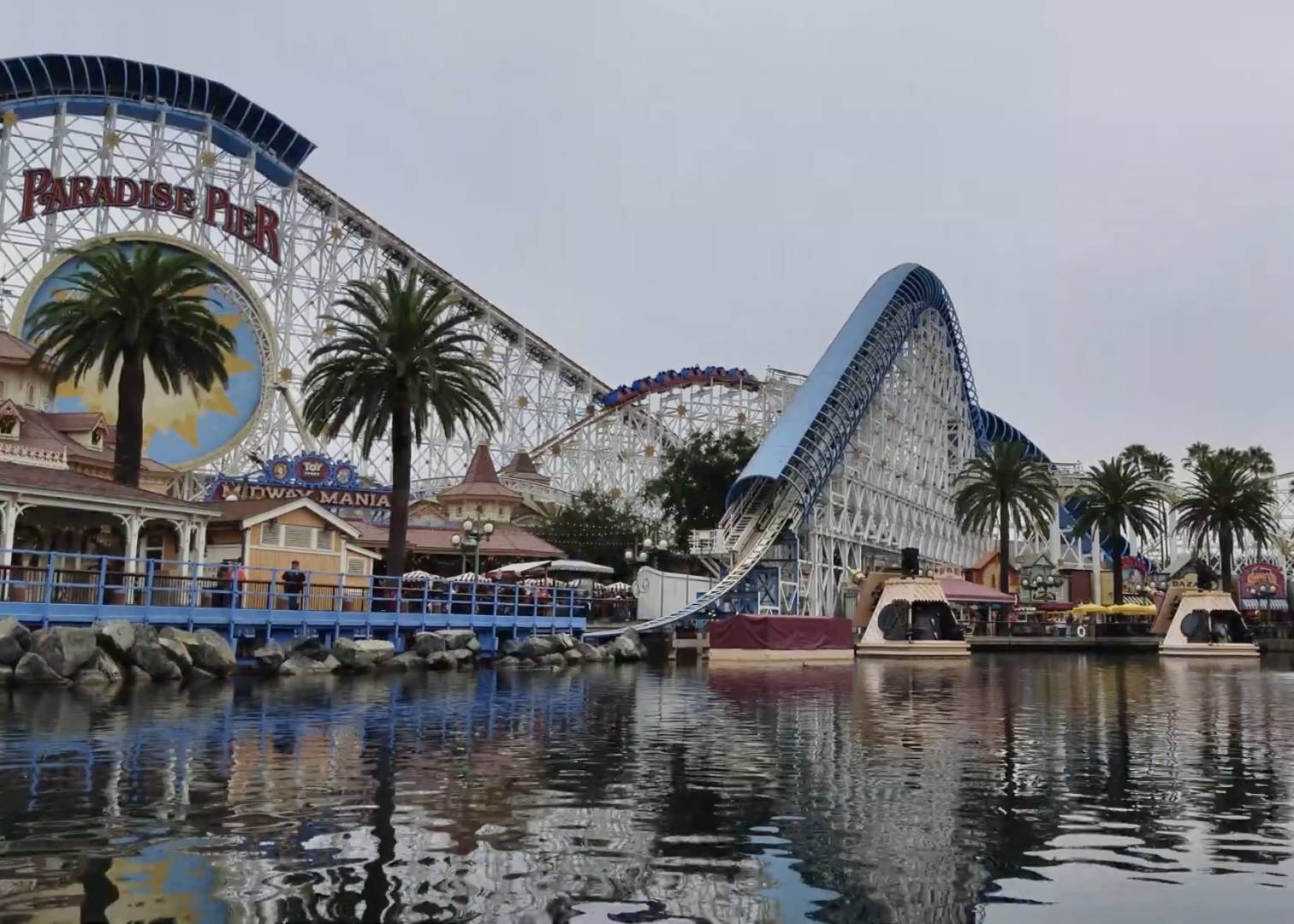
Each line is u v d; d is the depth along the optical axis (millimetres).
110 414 79625
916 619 71562
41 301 76438
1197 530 113250
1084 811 15414
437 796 15867
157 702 28406
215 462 82500
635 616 75125
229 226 86688
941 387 112375
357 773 17672
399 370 54312
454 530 80625
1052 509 107688
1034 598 113812
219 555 51938
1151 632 94875
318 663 42125
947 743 22734
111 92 84562
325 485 76250
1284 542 149375
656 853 12703
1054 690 40000
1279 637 111188
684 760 19891
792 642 62844
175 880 11141
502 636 56219
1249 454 153750
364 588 50031
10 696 28922
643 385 107625
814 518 80875
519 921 10086
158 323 49344
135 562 44031
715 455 103438
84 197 81188
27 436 52719
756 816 14812
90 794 15477
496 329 103312
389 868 11781
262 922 9906
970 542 130125
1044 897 11180
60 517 49500
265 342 85500
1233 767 19641
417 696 32875
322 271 91875
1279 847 13359
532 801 15609
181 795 15531
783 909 10641
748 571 73875
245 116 88500
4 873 11352
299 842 12844
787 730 25031
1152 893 11320
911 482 103062
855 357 86125
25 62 80312
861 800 16047
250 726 23719
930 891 11305
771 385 110375
